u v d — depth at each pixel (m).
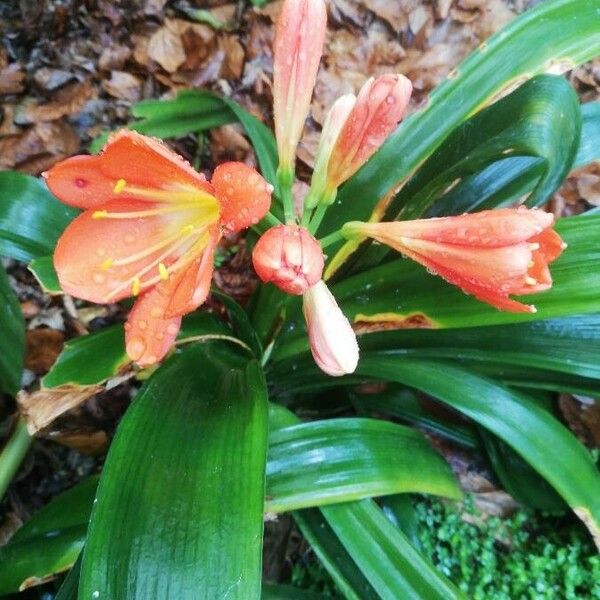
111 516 0.18
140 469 0.19
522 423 0.25
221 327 0.29
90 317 0.38
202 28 0.46
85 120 0.44
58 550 0.25
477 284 0.19
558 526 0.32
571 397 0.34
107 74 0.45
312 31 0.20
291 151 0.21
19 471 0.34
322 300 0.20
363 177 0.27
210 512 0.18
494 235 0.17
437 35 0.46
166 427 0.20
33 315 0.38
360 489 0.24
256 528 0.18
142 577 0.17
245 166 0.17
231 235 0.40
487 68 0.27
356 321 0.25
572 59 0.26
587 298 0.21
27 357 0.37
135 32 0.46
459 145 0.25
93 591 0.18
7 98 0.44
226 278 0.39
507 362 0.26
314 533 0.26
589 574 0.29
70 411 0.35
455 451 0.34
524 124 0.21
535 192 0.22
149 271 0.20
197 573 0.17
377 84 0.19
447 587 0.23
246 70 0.45
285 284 0.17
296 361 0.29
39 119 0.43
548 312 0.22
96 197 0.19
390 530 0.24
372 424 0.25
